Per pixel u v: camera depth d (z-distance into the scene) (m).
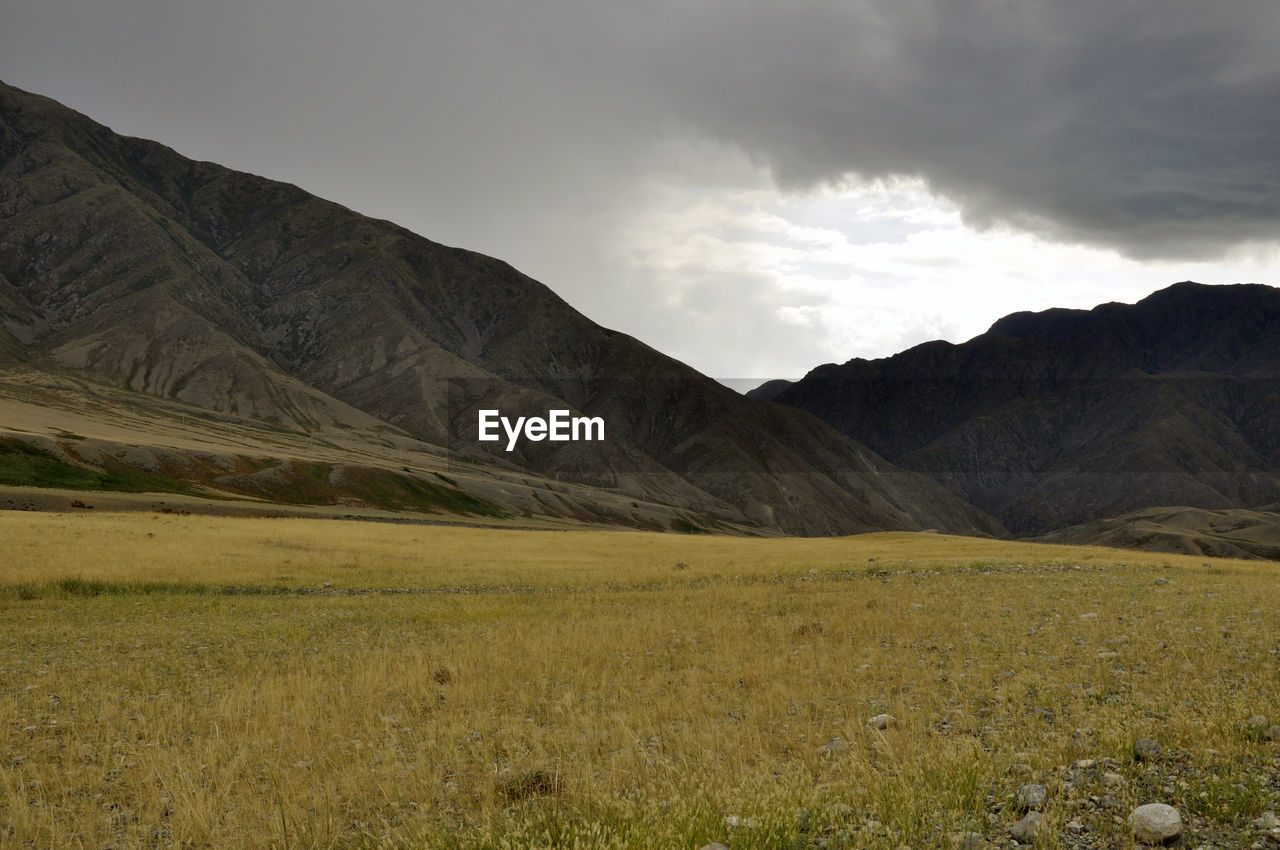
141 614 26.42
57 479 122.44
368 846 6.90
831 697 12.84
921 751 9.05
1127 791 7.17
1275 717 9.38
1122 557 46.22
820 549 63.66
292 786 8.94
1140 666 13.58
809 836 6.52
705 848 5.99
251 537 52.47
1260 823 6.32
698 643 18.80
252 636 21.75
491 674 15.34
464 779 9.09
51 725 12.49
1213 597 23.56
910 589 28.31
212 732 11.77
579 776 8.70
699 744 9.86
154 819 8.32
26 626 23.67
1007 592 26.31
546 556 53.16
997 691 12.41
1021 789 7.40
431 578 38.28
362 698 13.52
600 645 18.33
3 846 7.64
